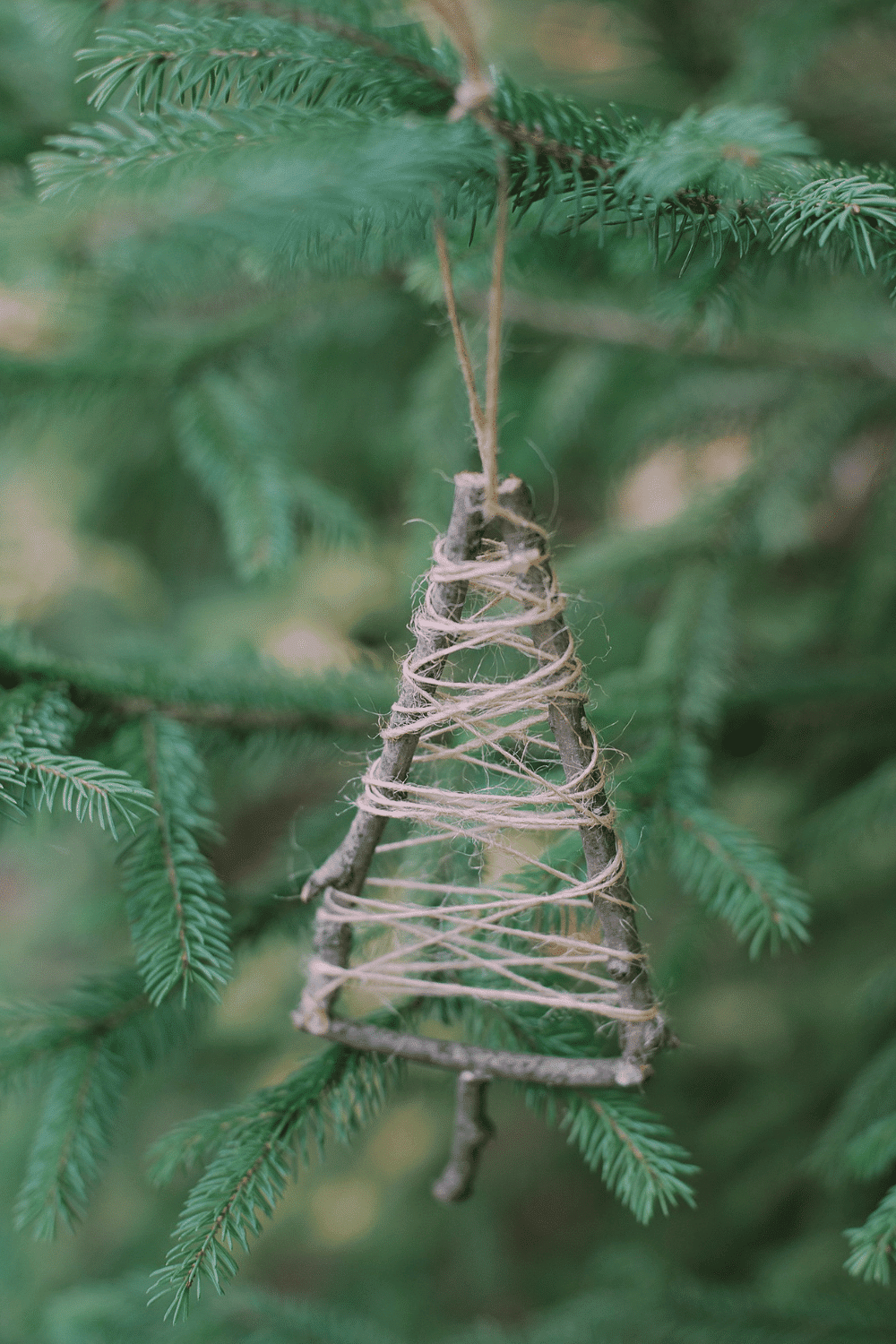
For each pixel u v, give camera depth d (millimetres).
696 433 958
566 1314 774
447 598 499
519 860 550
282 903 593
